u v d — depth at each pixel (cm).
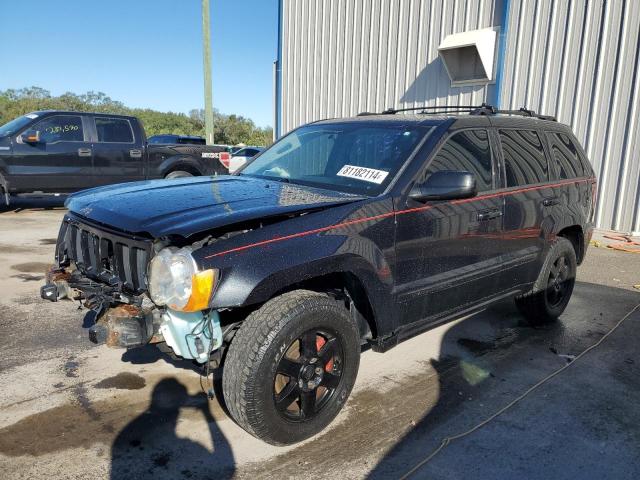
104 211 300
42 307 493
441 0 1138
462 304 385
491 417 323
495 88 1066
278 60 1559
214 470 268
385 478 264
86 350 402
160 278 251
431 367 392
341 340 295
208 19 1373
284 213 282
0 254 690
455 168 365
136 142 1050
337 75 1381
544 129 475
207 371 268
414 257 333
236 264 254
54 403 325
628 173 914
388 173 341
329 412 298
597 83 932
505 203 401
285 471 268
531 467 275
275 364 264
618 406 340
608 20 909
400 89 1241
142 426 304
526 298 468
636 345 444
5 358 385
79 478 258
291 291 283
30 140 932
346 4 1334
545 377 380
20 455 274
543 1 982
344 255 287
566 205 475
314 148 407
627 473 272
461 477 266
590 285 627
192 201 302
